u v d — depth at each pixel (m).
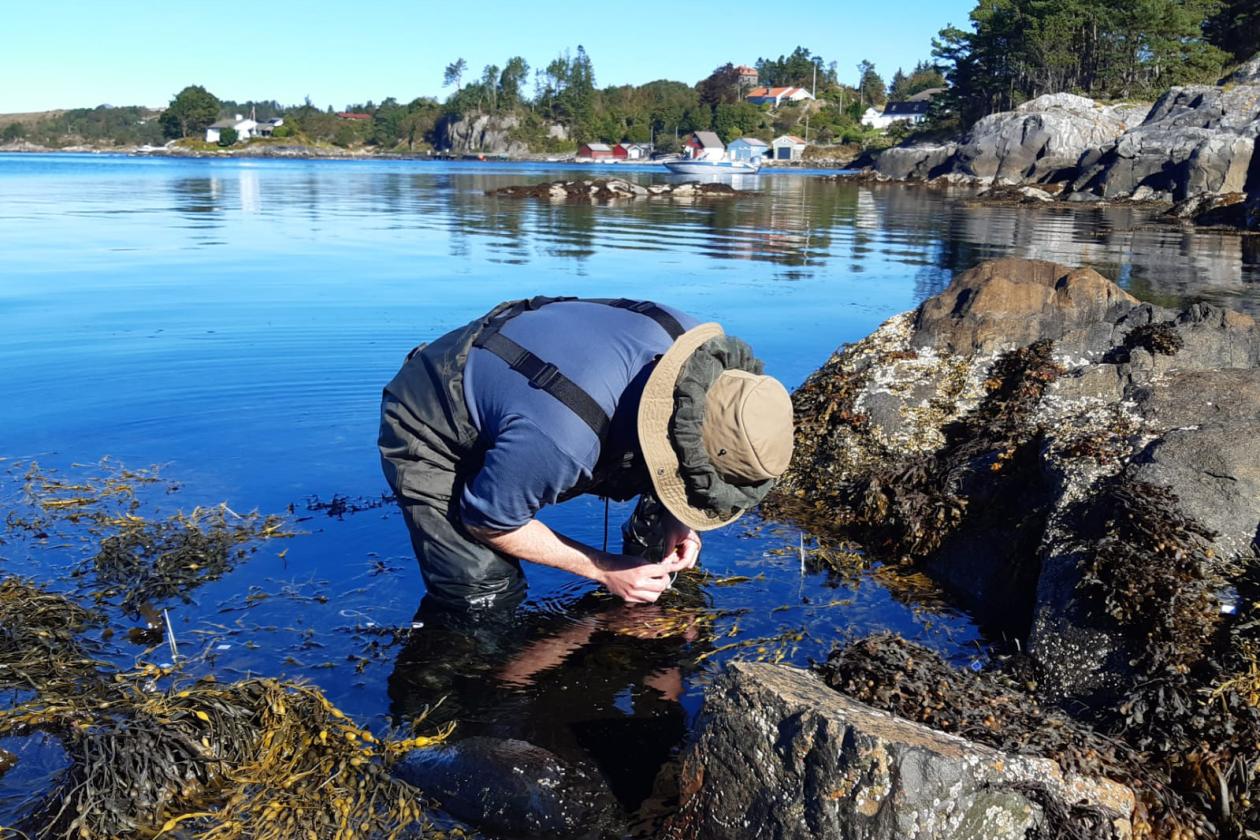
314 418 6.63
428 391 3.68
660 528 4.34
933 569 4.80
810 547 5.02
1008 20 70.38
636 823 3.00
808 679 3.12
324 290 11.81
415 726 3.41
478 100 148.00
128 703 3.36
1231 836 3.00
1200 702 3.31
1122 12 66.06
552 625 4.11
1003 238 20.97
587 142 143.25
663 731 3.43
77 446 6.02
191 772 3.10
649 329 3.37
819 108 145.00
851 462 5.75
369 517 5.10
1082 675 3.67
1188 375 5.07
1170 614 3.63
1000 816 2.69
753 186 48.16
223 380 7.45
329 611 4.15
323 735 3.26
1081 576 3.92
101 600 4.21
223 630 3.98
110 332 9.06
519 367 3.34
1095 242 20.27
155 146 171.88
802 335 9.45
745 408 3.10
